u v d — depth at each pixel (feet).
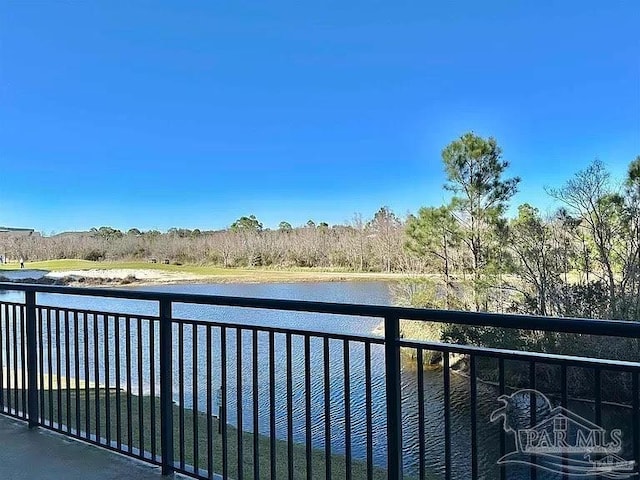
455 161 50.83
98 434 9.89
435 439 21.81
